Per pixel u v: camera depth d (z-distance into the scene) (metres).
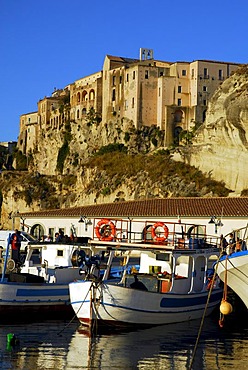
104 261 41.56
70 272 37.09
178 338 30.19
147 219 63.66
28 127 183.25
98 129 146.50
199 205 64.06
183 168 107.00
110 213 66.12
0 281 34.72
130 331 31.39
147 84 134.00
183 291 34.53
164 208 64.38
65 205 126.88
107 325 31.11
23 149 183.75
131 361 25.88
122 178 113.31
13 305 33.84
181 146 116.31
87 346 28.14
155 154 117.44
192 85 130.38
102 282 30.94
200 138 109.88
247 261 27.23
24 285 34.19
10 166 186.25
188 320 34.44
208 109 110.19
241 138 99.50
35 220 72.62
